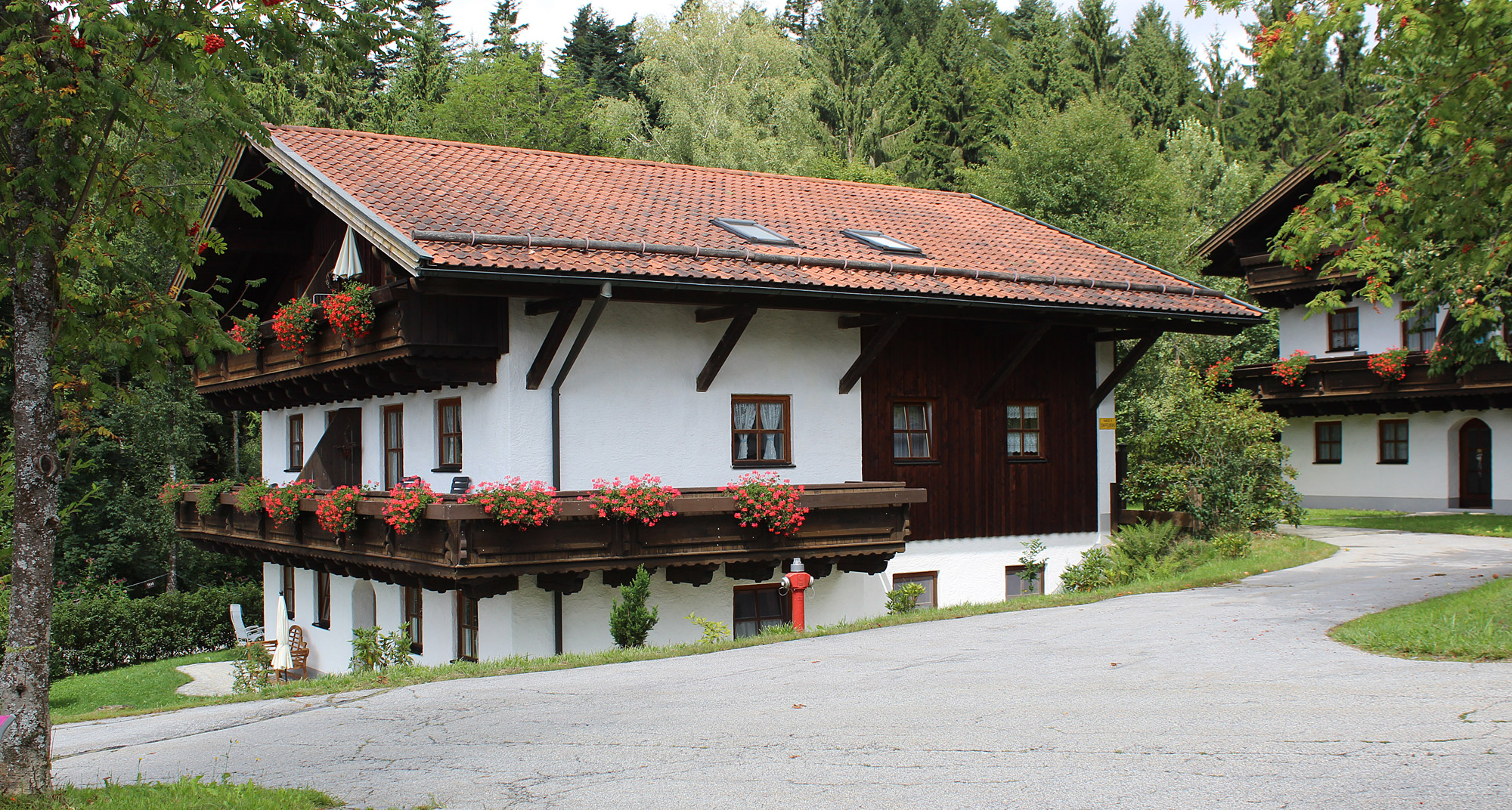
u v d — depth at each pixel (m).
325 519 14.61
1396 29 11.52
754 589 15.77
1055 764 6.36
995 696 8.39
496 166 16.88
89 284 7.33
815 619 16.19
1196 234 35.03
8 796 6.30
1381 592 12.77
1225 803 5.49
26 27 6.40
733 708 8.52
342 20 7.73
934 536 17.25
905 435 17.23
